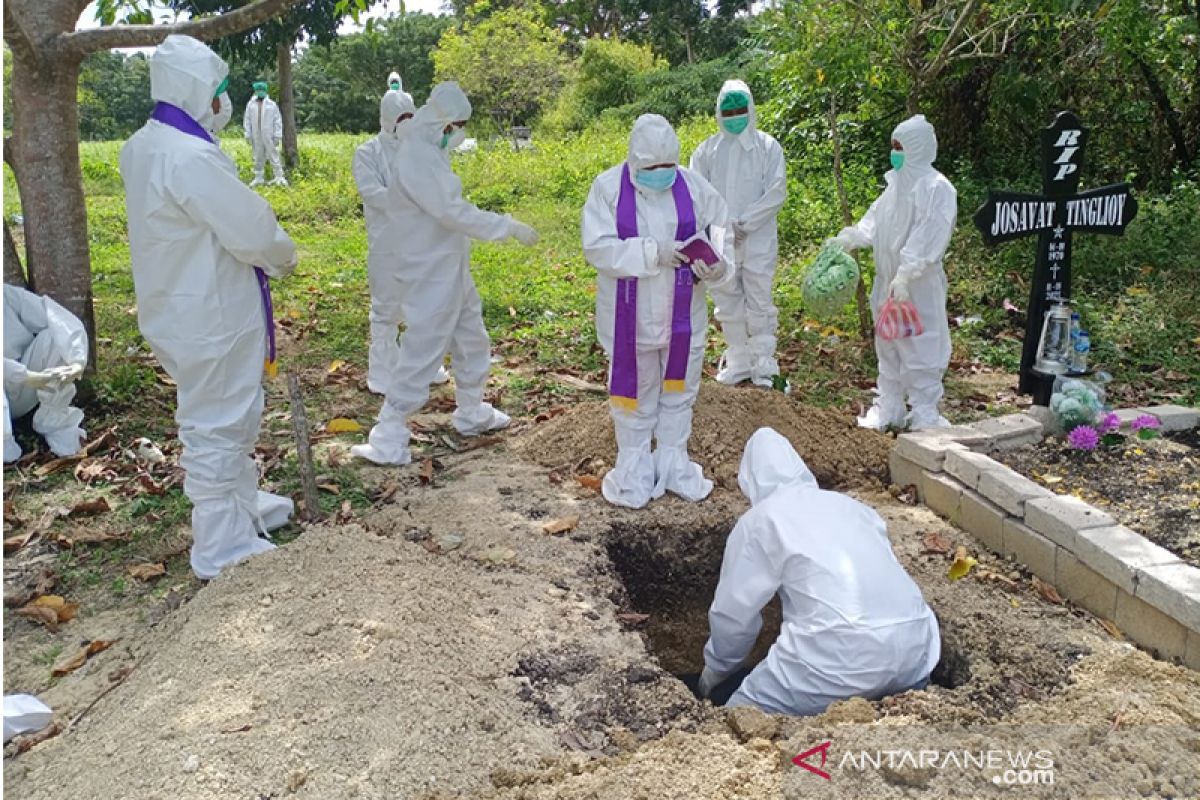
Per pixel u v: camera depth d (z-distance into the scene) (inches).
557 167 671.1
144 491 212.5
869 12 315.9
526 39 1127.6
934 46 362.3
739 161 261.3
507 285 392.5
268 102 729.6
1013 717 126.5
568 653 145.7
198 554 175.8
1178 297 323.9
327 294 389.4
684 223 184.5
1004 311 335.9
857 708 125.0
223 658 137.4
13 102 254.1
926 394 239.5
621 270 180.4
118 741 125.8
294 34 660.1
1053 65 426.0
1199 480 187.8
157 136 161.5
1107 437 204.8
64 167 252.7
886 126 479.8
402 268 220.2
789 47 340.5
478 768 118.9
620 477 199.9
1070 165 239.3
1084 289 346.9
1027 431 210.1
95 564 184.2
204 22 246.1
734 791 112.7
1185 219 379.9
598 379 288.4
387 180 261.3
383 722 124.0
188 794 113.6
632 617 164.6
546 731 127.9
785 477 153.8
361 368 299.9
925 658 135.8
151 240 161.6
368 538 170.7
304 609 146.7
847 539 139.2
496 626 150.9
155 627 159.2
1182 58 428.1
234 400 172.2
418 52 1535.4
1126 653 143.0
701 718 131.8
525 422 255.9
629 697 136.3
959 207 412.8
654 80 1031.6
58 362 235.1
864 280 347.6
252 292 172.2
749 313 272.1
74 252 255.6
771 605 176.4
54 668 151.3
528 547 180.5
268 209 165.5
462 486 211.8
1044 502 170.7
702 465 218.5
